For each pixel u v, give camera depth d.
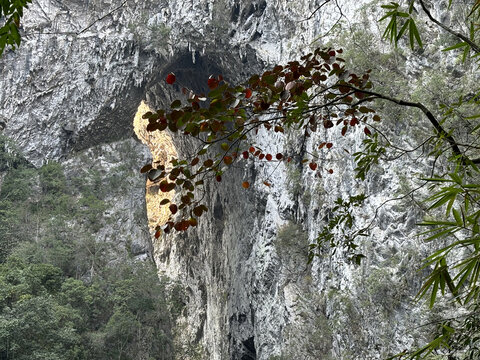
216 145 45.09
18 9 3.70
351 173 35.56
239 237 58.97
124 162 67.62
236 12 60.31
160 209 84.31
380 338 29.61
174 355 59.47
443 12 29.62
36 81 64.56
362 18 34.81
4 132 63.06
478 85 26.22
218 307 64.38
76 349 47.03
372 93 4.88
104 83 64.81
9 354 42.16
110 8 65.94
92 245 60.56
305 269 43.69
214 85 4.25
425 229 27.62
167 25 63.62
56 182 62.38
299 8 49.41
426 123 27.81
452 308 21.73
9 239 56.84
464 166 4.37
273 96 4.55
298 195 45.59
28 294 47.34
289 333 41.34
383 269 29.50
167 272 79.69
